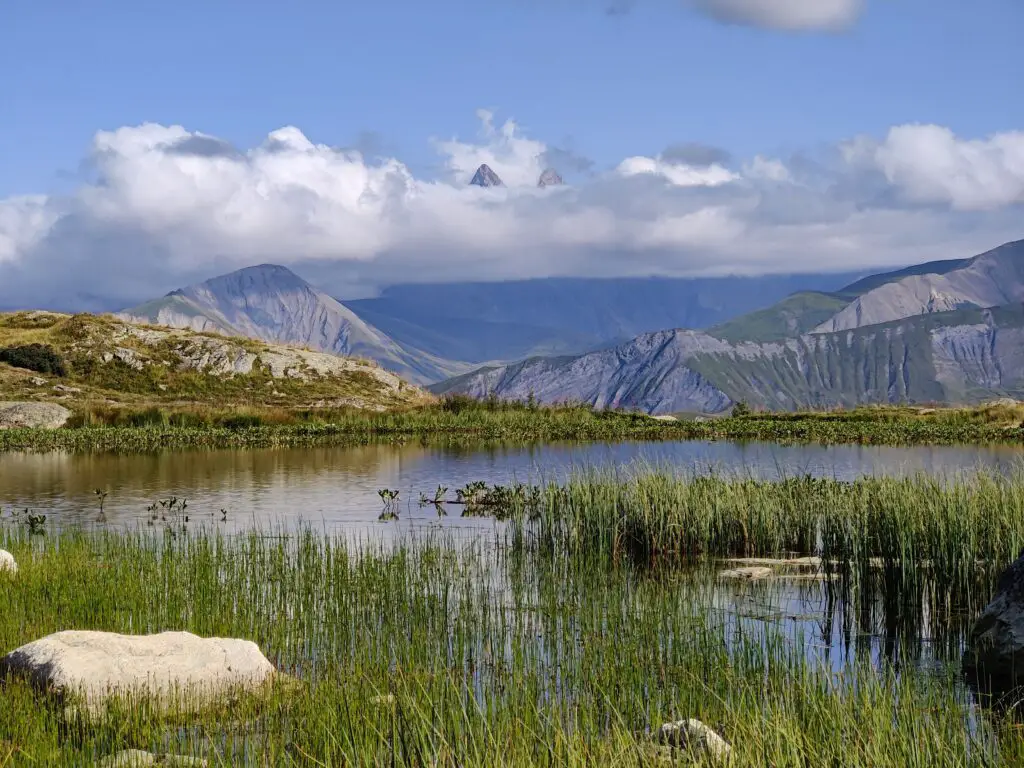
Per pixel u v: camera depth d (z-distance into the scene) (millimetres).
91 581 16484
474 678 12484
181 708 11008
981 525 17859
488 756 8742
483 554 21859
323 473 39188
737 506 22469
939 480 20812
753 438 56188
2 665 11430
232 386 75750
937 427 60375
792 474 35719
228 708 11172
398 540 23609
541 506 24969
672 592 17969
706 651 12891
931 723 9711
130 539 20734
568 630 14883
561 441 54812
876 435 55500
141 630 14133
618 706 11203
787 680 11859
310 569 18250
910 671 13242
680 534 21875
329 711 10289
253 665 12031
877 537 18531
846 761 8891
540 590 17875
